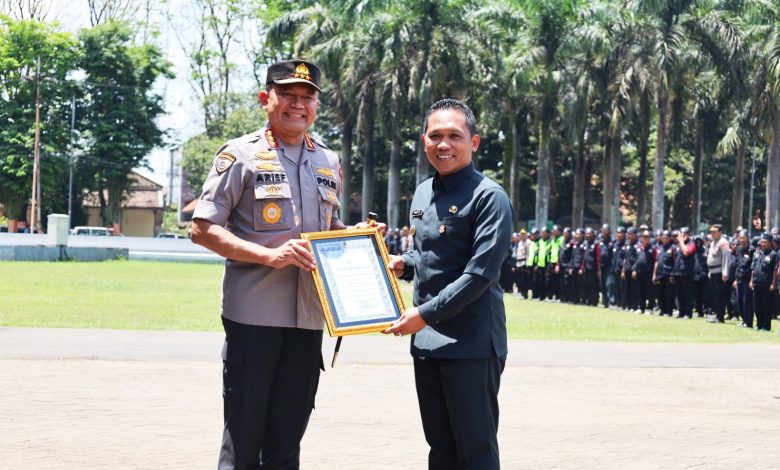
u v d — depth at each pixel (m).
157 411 7.93
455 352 4.50
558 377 10.47
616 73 35.38
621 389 9.80
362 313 4.44
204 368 10.30
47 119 55.00
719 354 13.08
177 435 7.04
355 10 35.78
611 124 37.41
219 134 56.00
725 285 20.78
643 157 43.41
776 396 9.66
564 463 6.54
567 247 27.77
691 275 21.81
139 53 56.66
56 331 13.29
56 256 37.09
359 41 37.12
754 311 19.36
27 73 55.41
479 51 35.56
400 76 36.38
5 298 18.97
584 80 36.19
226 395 4.74
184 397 8.58
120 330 13.66
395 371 10.46
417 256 4.74
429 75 35.31
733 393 9.77
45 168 53.72
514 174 43.41
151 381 9.39
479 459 4.52
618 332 16.61
